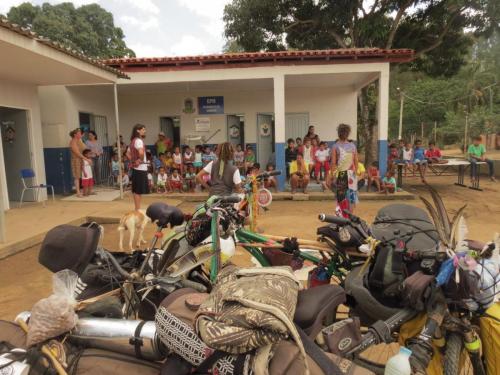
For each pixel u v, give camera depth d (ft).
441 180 54.03
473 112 118.32
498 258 7.81
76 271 7.03
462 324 7.66
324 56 38.58
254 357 5.22
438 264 7.78
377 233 8.87
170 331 5.75
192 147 50.85
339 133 22.25
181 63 39.24
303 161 40.24
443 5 53.47
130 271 8.97
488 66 131.03
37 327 5.75
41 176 36.37
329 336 6.55
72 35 97.55
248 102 50.39
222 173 18.93
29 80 33.53
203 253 9.15
